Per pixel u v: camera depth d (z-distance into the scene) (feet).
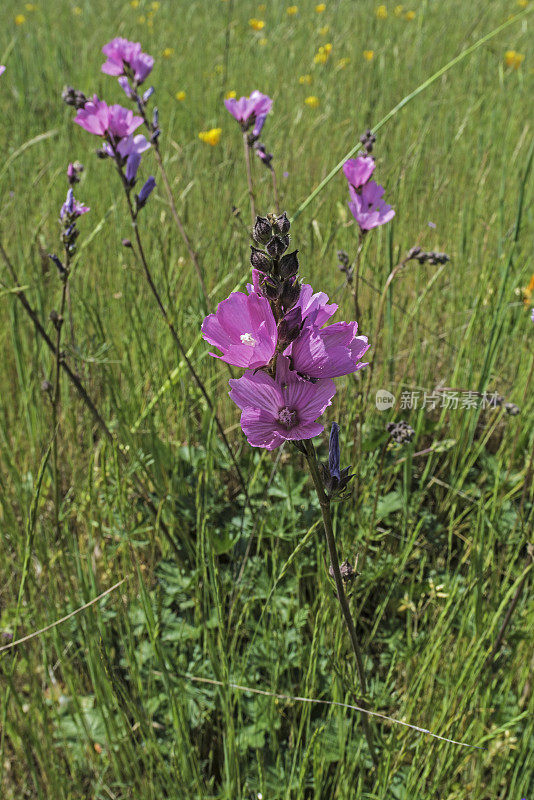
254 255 1.14
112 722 1.68
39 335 2.35
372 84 4.18
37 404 2.21
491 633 1.67
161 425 2.24
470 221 2.82
